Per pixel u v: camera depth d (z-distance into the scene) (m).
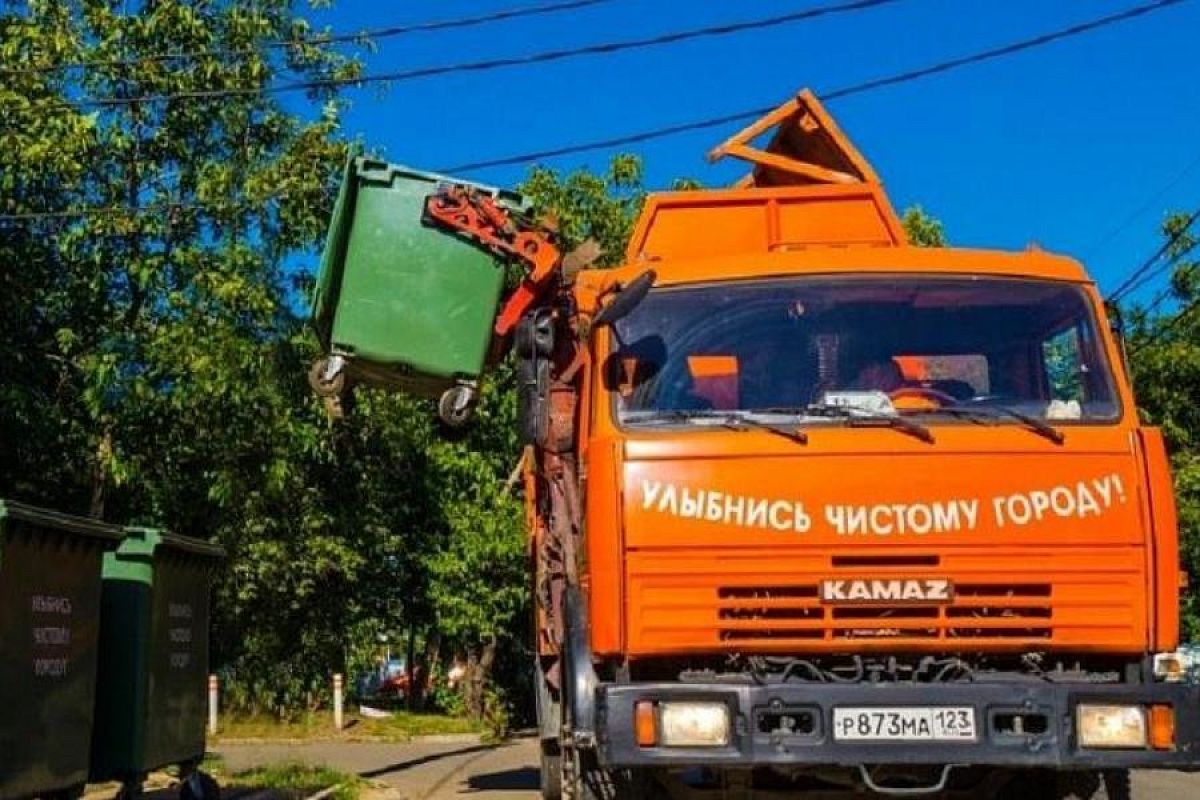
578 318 7.49
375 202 8.75
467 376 8.69
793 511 6.29
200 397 17.12
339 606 25.00
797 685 6.05
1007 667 6.44
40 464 18.16
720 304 6.96
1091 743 6.00
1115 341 6.90
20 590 7.93
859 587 6.25
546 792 9.44
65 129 16.73
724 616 6.27
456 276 8.69
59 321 18.02
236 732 23.16
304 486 22.58
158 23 17.67
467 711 26.30
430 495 25.22
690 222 8.52
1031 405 6.74
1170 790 13.24
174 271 17.70
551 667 8.63
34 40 17.36
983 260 7.11
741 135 9.39
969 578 6.25
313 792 13.41
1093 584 6.27
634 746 6.02
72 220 17.47
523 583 24.48
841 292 7.01
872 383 6.79
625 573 6.29
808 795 6.93
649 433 6.55
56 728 8.40
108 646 9.77
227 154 18.25
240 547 21.56
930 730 6.00
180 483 19.52
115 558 9.91
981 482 6.31
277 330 17.98
